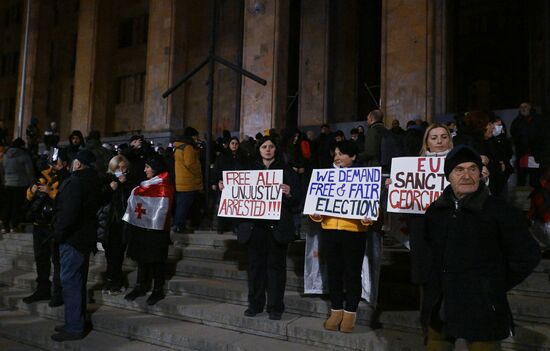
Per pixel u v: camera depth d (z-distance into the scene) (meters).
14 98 35.19
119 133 29.16
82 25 24.44
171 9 19.73
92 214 5.26
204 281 6.19
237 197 5.18
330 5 21.44
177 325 5.15
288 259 6.21
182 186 8.55
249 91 16.45
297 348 4.37
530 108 9.41
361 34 22.41
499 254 2.84
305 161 9.15
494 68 25.22
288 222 4.89
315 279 5.07
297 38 24.64
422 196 4.20
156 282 5.75
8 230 10.26
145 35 29.00
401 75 13.10
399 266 5.54
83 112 23.69
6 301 6.62
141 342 5.03
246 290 5.55
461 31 26.08
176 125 19.34
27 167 10.16
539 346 3.79
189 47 21.64
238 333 4.85
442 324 3.06
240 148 8.45
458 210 2.93
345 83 21.53
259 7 16.56
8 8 36.41
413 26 13.04
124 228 5.95
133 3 29.66
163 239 5.69
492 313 2.74
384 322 4.54
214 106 22.88
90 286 6.68
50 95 31.91
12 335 5.56
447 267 2.90
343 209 4.51
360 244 4.49
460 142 4.58
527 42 24.23
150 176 5.84
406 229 4.48
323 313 4.93
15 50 35.47
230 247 7.23
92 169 5.29
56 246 5.96
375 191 4.38
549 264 4.89
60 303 6.03
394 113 13.10
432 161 4.20
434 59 12.77
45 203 6.17
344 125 18.53
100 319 5.45
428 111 12.60
